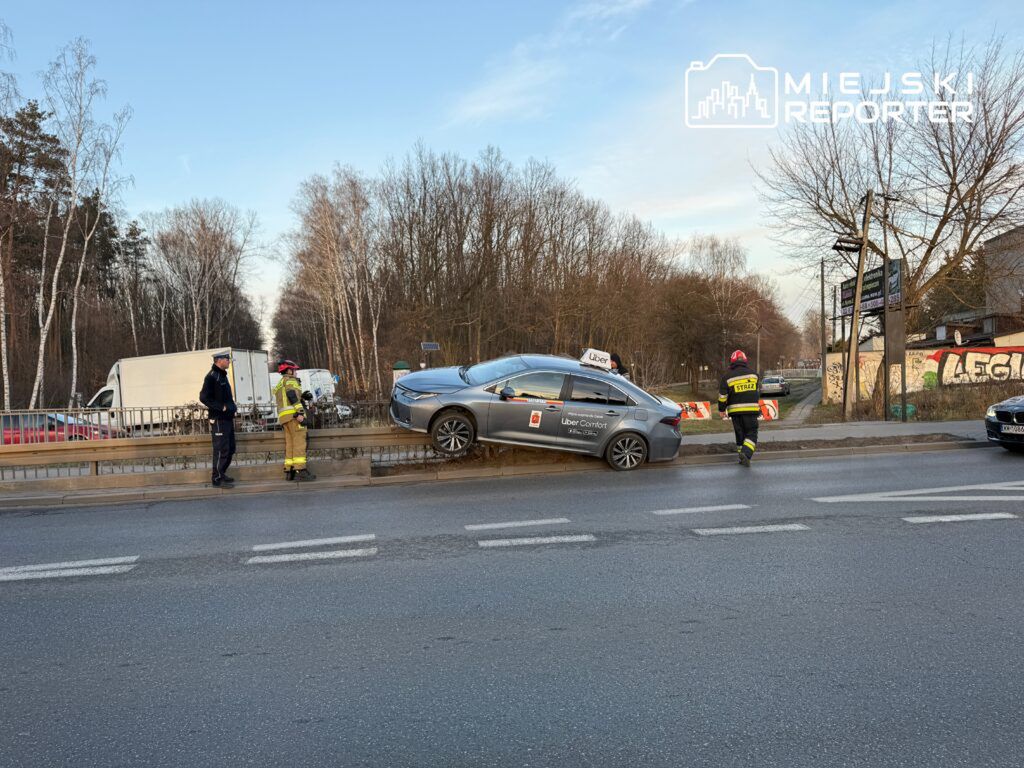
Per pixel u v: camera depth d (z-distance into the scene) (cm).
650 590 514
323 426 1142
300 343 9512
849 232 2634
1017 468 1062
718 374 6284
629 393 1120
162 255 6119
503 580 543
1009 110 2381
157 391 2230
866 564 571
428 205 4319
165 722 333
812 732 316
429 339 4300
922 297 2728
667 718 329
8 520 849
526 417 1066
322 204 4450
